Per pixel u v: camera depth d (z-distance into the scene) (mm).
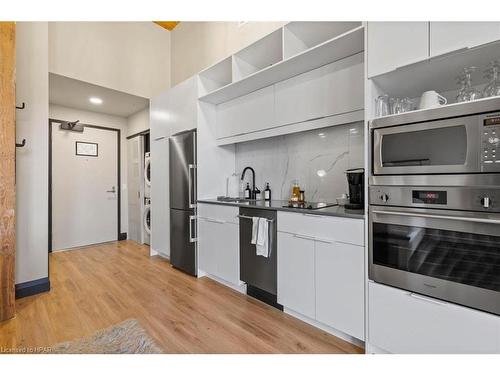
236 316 2021
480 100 1159
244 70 2617
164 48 4125
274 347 1637
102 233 4547
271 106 2469
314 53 1898
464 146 1211
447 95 1698
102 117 4562
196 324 1905
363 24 1572
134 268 3182
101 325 1896
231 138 2887
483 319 1172
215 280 2783
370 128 1525
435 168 1293
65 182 4148
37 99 2496
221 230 2588
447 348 1264
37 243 2475
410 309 1373
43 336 1760
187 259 2965
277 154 2830
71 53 3184
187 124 3043
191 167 2875
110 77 3512
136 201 4625
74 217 4230
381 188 1477
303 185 2605
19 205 2389
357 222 1573
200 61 3656
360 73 1880
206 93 2969
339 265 1655
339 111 1984
